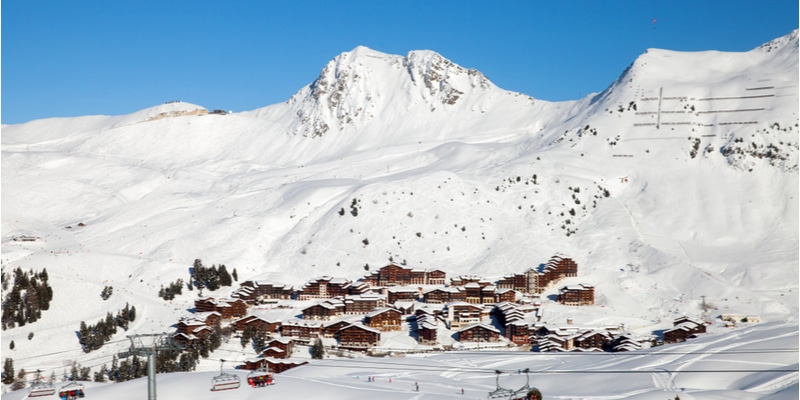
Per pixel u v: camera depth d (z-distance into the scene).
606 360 197.75
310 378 181.75
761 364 177.50
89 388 173.38
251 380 170.12
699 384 168.25
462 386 173.88
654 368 182.00
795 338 196.38
